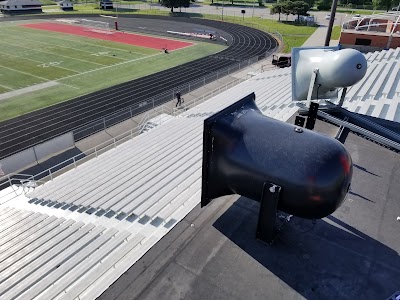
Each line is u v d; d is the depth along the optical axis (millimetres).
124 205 9266
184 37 47156
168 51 39188
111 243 7445
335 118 10547
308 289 5609
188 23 57969
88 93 25656
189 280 5801
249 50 40375
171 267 6055
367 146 9727
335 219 7004
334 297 5465
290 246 6395
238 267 6023
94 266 6859
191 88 27078
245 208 7422
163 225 7609
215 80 28984
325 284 5684
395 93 13859
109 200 9891
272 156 5605
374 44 32750
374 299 5422
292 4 57969
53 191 12406
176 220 7699
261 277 5832
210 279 5812
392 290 5566
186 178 10289
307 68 10203
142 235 7387
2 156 17453
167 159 12562
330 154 5367
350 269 5938
